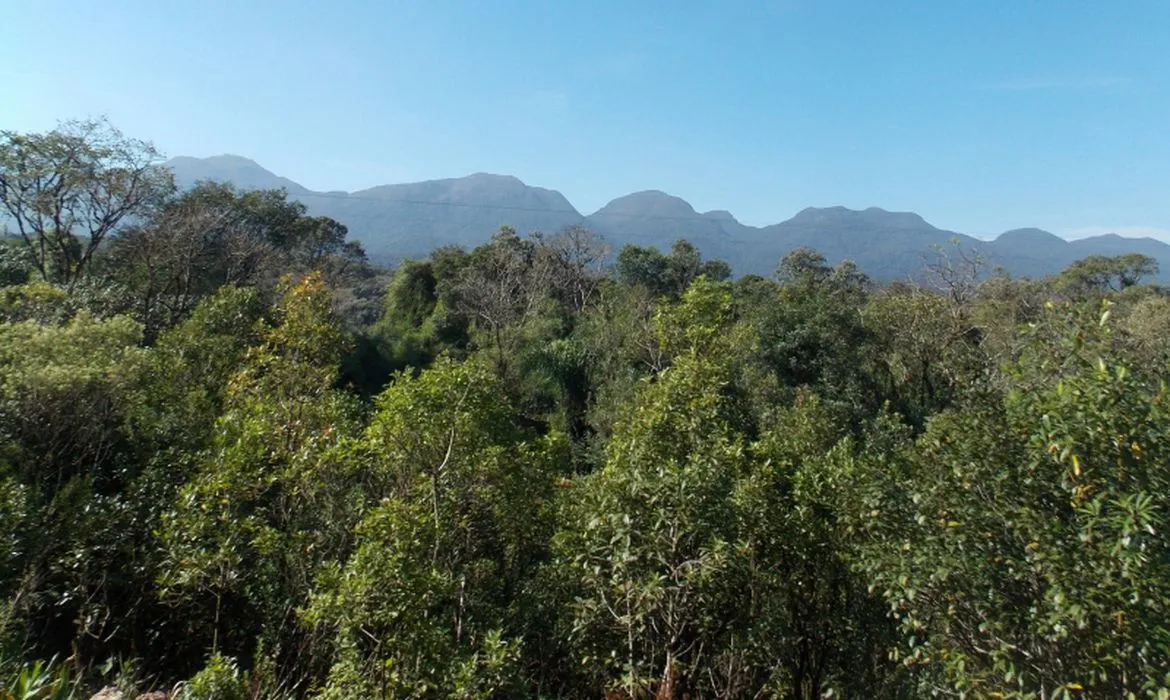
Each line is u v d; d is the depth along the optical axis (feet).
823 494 21.57
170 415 33.68
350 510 25.95
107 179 68.03
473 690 16.83
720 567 17.65
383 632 17.63
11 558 22.48
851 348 68.59
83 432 30.91
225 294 44.73
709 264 169.48
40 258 68.13
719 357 31.07
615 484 19.53
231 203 99.60
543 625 25.43
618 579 18.26
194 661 25.91
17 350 30.17
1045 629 11.60
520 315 104.37
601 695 24.39
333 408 27.73
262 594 24.75
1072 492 11.97
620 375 74.90
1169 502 10.96
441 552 22.04
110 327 35.09
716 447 22.86
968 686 12.51
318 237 126.62
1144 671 10.69
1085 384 11.89
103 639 24.21
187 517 22.34
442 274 118.52
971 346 60.03
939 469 14.88
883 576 14.44
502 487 23.66
